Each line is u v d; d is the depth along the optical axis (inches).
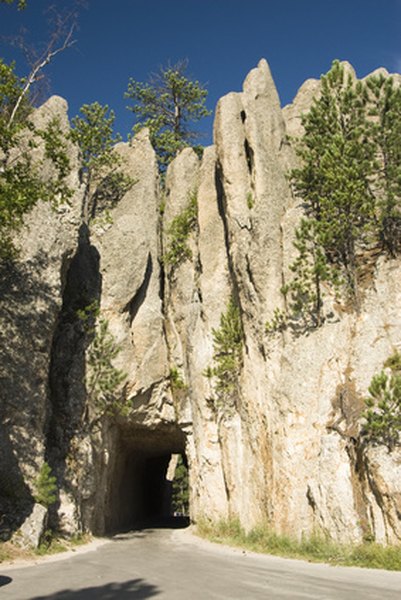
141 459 1686.8
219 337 1083.9
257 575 492.7
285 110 1295.5
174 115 1865.2
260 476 913.5
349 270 927.7
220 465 1066.7
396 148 955.3
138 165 1437.0
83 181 1160.8
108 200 1401.3
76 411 1065.5
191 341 1171.3
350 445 753.6
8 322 922.1
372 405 726.5
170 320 1280.8
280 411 875.4
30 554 714.2
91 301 1194.6
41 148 1094.4
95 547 855.1
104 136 1421.0
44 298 960.9
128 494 1552.7
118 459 1355.8
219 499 1046.4
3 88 810.2
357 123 1000.9
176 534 1116.5
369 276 928.9
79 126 1327.5
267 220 1014.4
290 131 1250.6
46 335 944.9
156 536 1097.4
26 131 1100.5
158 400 1208.2
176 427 1234.6
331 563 616.1
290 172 1060.5
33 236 994.1
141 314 1237.7
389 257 930.7
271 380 925.2
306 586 421.4
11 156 1062.4
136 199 1382.9
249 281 1017.5
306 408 842.2
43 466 839.1
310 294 927.7
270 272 987.3
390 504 661.9
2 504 789.9
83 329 1149.7
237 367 1058.1
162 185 1697.8
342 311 908.0
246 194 1096.8
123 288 1210.6
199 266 1245.7
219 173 1227.9
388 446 698.8
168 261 1310.3
